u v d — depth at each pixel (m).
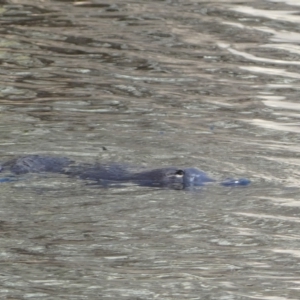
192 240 25.73
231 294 22.19
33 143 34.25
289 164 32.62
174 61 47.94
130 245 25.27
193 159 32.75
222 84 44.44
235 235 26.19
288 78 45.75
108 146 34.09
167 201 28.55
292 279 23.19
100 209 27.78
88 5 58.41
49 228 26.31
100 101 40.88
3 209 27.61
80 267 23.75
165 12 57.09
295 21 55.53
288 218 27.47
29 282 22.72
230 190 29.64
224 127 37.53
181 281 22.91
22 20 54.41
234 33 53.09
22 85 43.16
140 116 38.72
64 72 45.50
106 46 50.16
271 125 38.16
